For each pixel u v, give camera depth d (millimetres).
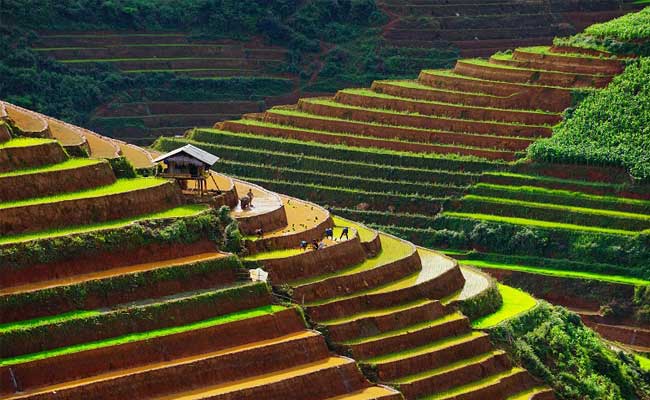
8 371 157000
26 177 181125
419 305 199375
